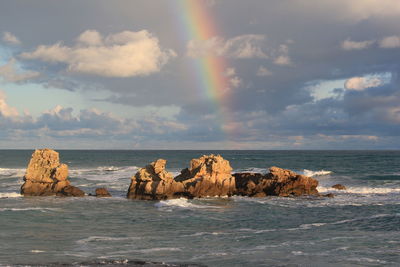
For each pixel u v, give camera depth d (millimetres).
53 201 48812
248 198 52094
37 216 39188
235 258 25484
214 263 24422
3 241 29516
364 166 126250
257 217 39938
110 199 51062
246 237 31469
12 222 36312
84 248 27797
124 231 33406
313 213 42094
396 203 48219
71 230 33531
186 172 55844
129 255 26078
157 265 23812
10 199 50062
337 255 26203
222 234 32531
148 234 32344
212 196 52906
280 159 188000
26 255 25828
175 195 51562
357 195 55188
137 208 44625
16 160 179500
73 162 165750
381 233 32906
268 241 30141
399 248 27906
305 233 33000
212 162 54344
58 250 27188
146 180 51562
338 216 40469
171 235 32062
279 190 54188
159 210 43438
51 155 54875
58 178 53875
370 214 41375
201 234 32500
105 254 26266
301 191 55094
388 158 192500
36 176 53875
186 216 40281
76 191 53594
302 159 186625
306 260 25109
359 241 30062
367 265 24109
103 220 37906
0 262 24156
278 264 24328
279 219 39031
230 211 43094
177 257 25688
